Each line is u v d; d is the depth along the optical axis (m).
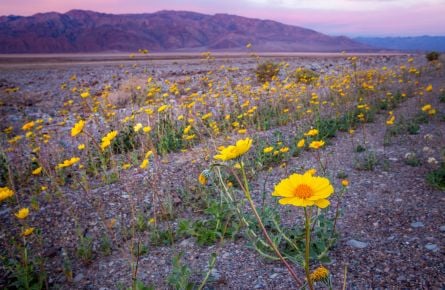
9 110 13.07
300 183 1.59
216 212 3.65
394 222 3.43
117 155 6.91
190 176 5.27
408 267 2.67
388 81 12.50
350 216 3.68
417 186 4.27
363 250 2.99
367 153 5.74
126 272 3.19
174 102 10.91
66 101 16.02
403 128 6.97
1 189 3.17
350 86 10.59
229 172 5.00
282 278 2.75
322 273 1.72
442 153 5.16
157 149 6.77
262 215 3.46
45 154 7.21
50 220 4.37
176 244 3.54
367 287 2.50
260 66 17.14
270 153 5.79
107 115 8.01
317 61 40.59
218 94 9.37
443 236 3.04
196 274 2.96
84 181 5.41
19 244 3.76
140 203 4.56
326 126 7.22
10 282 3.26
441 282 2.45
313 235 3.16
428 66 19.61
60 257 3.63
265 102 9.66
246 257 3.12
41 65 52.41
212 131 7.31
